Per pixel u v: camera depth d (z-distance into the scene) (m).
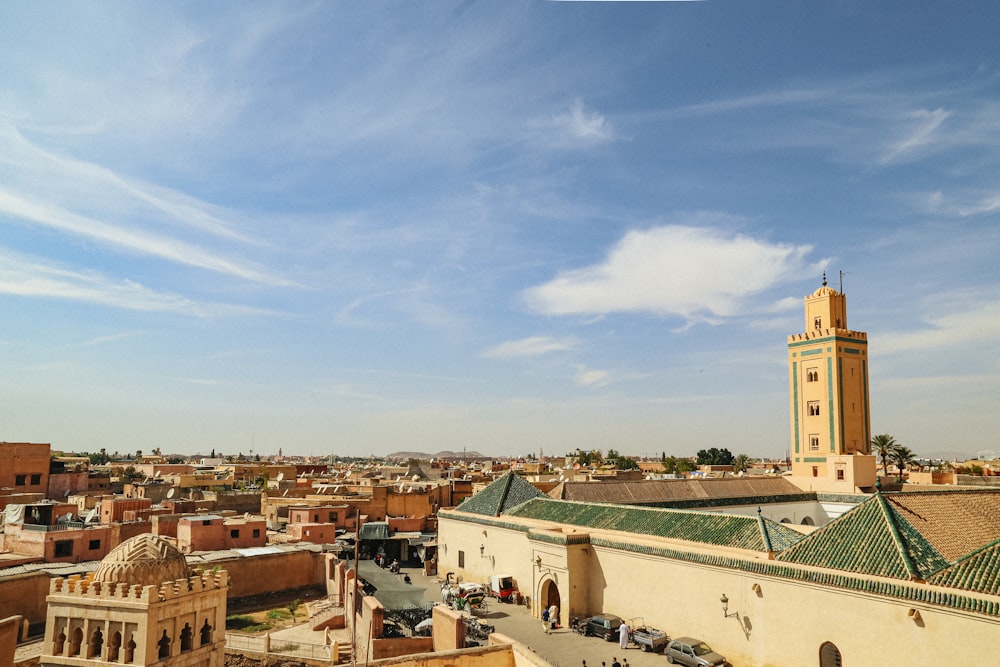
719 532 31.20
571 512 41.19
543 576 37.00
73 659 19.86
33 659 27.58
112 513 53.81
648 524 35.28
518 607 39.12
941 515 27.20
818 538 26.34
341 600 42.62
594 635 32.78
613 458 159.62
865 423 59.59
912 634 21.45
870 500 26.81
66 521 48.03
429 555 59.38
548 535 36.66
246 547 52.09
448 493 83.12
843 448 57.84
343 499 71.50
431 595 44.34
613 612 33.88
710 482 56.88
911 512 26.52
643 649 30.23
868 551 24.30
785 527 30.81
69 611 20.30
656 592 31.52
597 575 35.16
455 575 48.91
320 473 137.62
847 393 58.72
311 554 50.22
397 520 65.94
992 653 19.33
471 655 22.36
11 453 70.12
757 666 26.36
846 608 23.52
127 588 20.06
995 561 20.80
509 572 41.97
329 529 58.75
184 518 50.66
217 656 22.06
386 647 30.05
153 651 19.56
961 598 20.16
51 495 77.19
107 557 21.16
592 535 35.97
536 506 44.72
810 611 24.69
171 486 89.00
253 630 39.66
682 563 30.27
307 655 33.59
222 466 138.38
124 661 19.45
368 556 61.09
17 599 38.25
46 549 43.47
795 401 61.69
